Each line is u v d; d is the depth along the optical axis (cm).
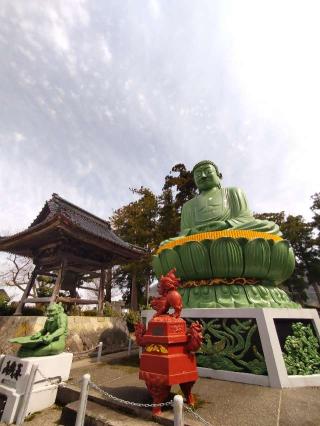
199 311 707
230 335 642
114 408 482
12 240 1223
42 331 690
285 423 386
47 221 1046
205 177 1080
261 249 726
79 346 1078
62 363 653
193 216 1031
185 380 434
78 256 1271
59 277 1150
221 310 675
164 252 848
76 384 636
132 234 2648
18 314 1153
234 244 725
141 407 455
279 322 638
